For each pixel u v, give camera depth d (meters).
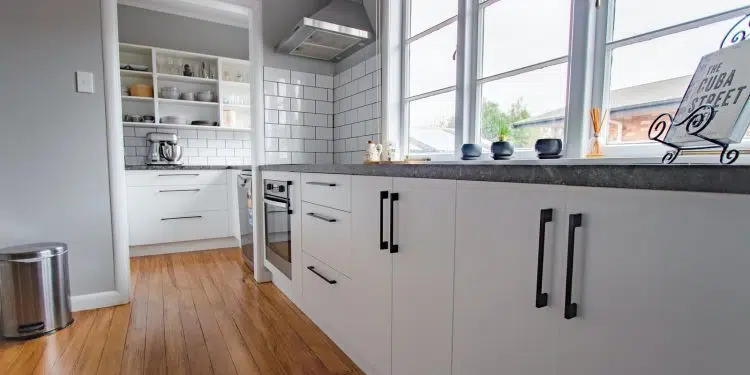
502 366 0.89
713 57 0.81
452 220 1.02
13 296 1.84
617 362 0.66
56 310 1.94
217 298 2.42
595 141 1.41
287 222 2.30
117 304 2.30
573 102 1.51
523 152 1.75
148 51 3.89
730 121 0.70
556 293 0.76
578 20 1.49
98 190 2.24
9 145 2.03
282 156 2.79
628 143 1.39
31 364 1.61
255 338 1.85
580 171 0.70
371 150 2.29
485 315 0.93
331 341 1.82
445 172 1.04
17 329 1.84
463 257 0.99
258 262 2.77
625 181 0.63
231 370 1.57
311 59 2.88
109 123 2.24
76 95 2.16
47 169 2.12
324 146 2.96
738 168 0.50
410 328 1.22
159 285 2.70
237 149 4.51
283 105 2.77
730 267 0.51
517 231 0.83
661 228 0.59
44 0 2.06
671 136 0.86
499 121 1.92
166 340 1.83
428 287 1.13
